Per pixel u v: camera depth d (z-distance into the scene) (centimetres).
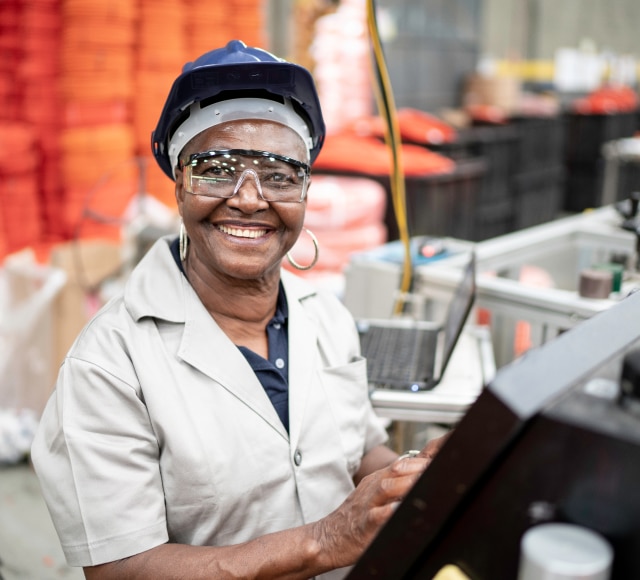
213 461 102
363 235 335
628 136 691
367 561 60
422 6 543
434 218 406
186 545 98
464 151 462
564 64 773
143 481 99
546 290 180
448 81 591
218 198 105
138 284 111
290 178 108
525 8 704
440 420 148
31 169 293
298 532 94
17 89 298
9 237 287
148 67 302
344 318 132
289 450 109
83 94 286
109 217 287
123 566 96
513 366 54
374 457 129
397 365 158
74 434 97
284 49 418
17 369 259
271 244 109
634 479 48
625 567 48
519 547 52
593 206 666
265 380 112
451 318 170
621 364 56
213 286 112
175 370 104
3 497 243
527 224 586
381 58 166
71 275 255
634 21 866
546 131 593
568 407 51
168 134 113
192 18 314
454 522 55
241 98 106
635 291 77
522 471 51
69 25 285
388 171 385
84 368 100
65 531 98
